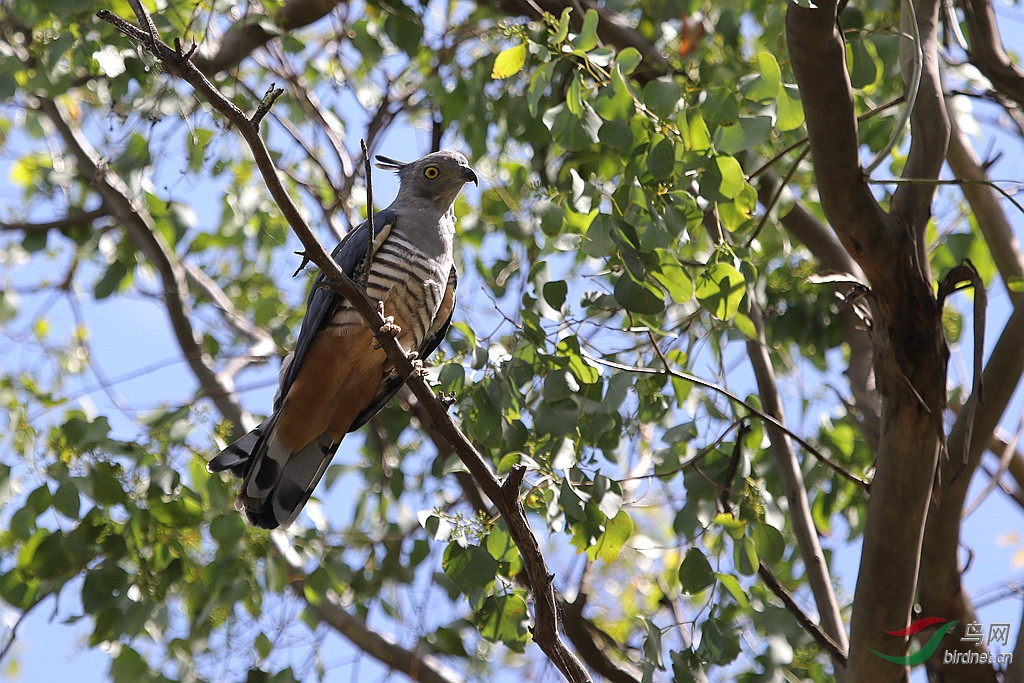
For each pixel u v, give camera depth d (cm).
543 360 900
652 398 1009
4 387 1166
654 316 991
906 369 797
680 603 1267
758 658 898
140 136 1142
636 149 891
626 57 845
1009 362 896
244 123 617
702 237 1020
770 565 938
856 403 1107
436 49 1283
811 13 715
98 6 1055
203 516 1084
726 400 1067
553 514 845
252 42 1247
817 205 1284
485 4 1202
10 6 1209
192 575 1121
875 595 818
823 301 1134
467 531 852
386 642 1204
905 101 872
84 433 1005
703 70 953
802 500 1021
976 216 1076
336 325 964
